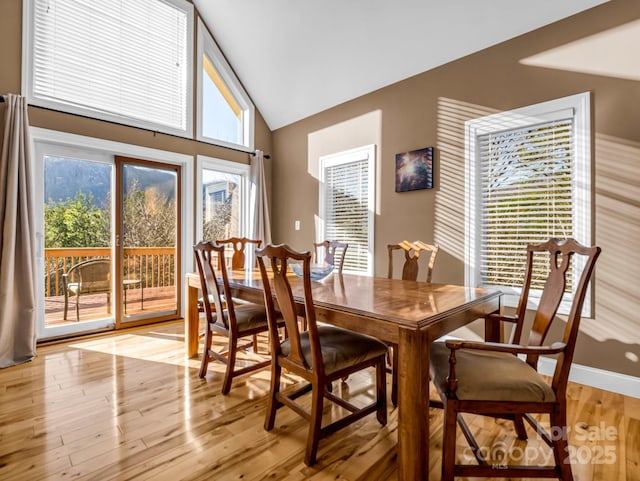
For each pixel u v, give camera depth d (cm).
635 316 219
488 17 269
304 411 160
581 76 238
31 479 141
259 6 363
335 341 177
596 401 212
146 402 206
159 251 387
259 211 462
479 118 289
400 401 132
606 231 229
